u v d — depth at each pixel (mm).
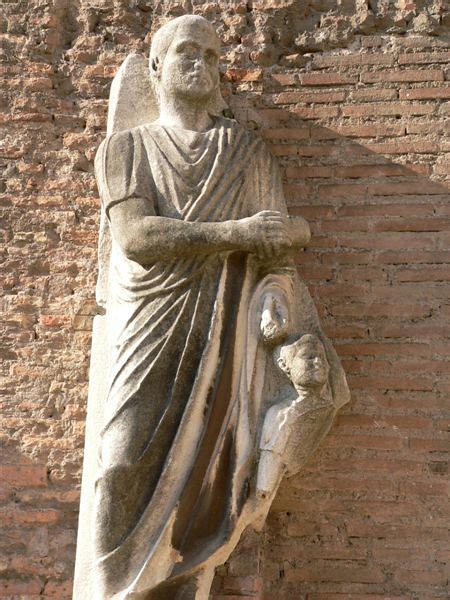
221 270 7141
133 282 7152
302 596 7328
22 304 8156
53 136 8469
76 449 7848
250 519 6957
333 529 7418
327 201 8039
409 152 8086
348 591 7312
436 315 7754
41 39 8602
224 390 6996
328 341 7371
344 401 7273
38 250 8266
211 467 6895
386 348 7719
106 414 6973
